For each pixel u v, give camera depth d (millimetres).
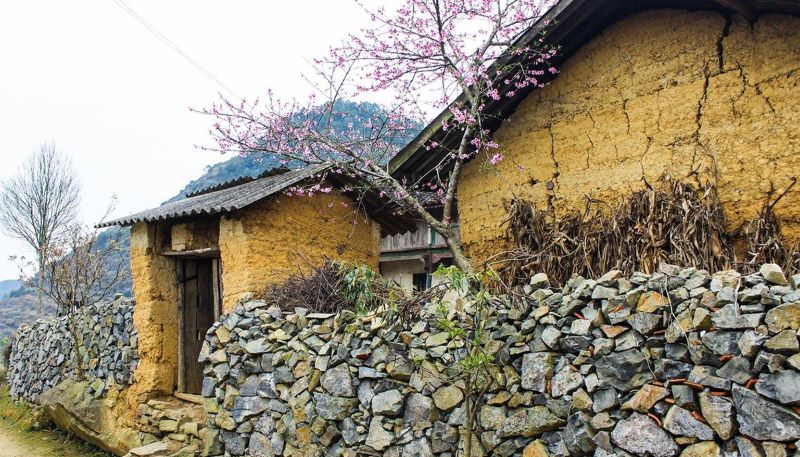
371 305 5430
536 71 5637
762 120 4395
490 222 6230
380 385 4766
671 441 3240
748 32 4527
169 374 8477
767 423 2902
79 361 10164
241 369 5938
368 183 7672
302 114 7449
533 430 3852
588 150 5500
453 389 4301
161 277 8578
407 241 14414
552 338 3840
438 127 6254
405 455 4473
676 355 3293
